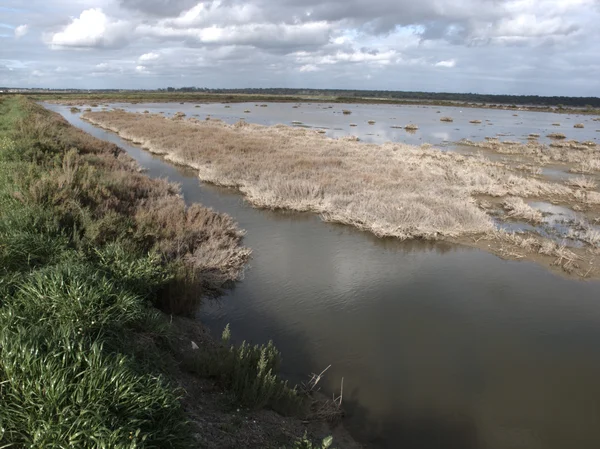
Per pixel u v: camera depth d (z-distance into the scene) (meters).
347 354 6.15
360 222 12.20
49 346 3.32
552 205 14.99
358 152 23.80
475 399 5.29
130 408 3.12
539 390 5.49
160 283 6.53
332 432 4.63
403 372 5.78
